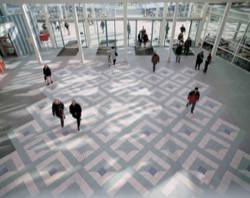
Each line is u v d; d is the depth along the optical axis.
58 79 12.84
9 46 15.70
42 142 8.39
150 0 12.30
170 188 6.64
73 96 11.21
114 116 9.73
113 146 8.17
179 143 8.29
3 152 7.98
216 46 15.20
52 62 15.09
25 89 11.88
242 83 12.40
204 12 15.77
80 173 7.16
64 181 6.91
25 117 9.77
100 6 17.39
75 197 6.43
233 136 8.61
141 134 8.73
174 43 18.06
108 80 12.66
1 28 13.86
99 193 6.53
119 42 18.42
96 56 15.94
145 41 17.05
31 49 16.75
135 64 14.68
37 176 7.09
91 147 8.15
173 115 9.80
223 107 10.32
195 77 13.00
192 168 7.28
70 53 16.53
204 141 8.38
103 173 7.14
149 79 12.76
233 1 12.77
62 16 16.78
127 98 10.99
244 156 7.73
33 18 16.09
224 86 12.08
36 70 13.99
